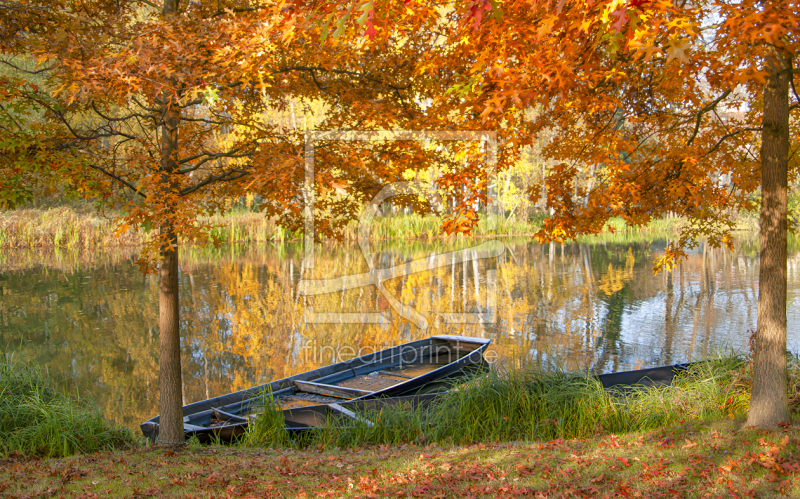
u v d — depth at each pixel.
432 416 7.05
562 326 13.99
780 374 5.43
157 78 4.85
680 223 46.75
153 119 6.66
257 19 4.92
